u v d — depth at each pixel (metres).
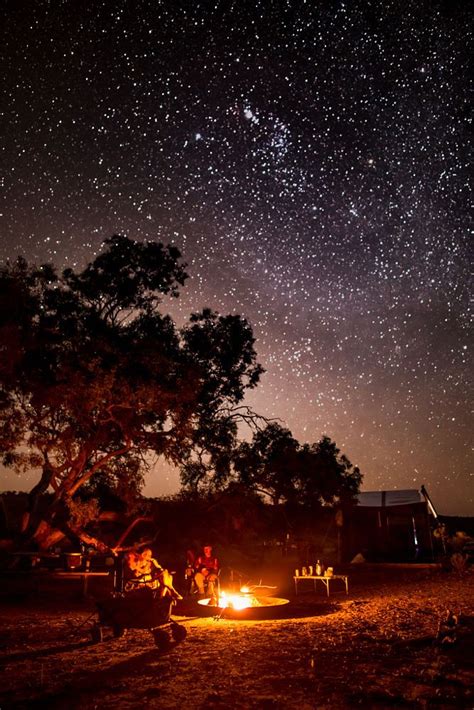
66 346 16.33
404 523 23.94
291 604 12.91
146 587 8.86
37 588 15.21
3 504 22.70
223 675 6.64
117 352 15.93
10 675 6.87
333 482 20.20
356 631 9.25
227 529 20.97
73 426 17.02
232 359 18.67
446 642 7.73
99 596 14.74
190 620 11.20
